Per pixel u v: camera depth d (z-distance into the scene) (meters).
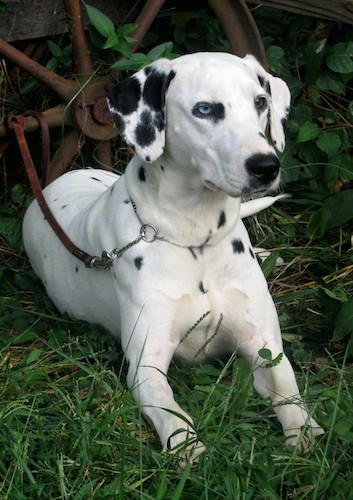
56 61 5.70
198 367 4.33
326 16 5.91
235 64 3.98
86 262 4.53
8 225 5.73
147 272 4.17
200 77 3.92
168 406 3.79
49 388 4.18
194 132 3.92
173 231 4.14
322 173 6.00
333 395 3.89
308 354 4.45
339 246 5.50
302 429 3.62
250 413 3.84
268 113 4.25
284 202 5.95
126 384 4.19
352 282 5.13
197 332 4.26
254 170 3.70
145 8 5.64
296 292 4.94
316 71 5.94
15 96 5.98
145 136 4.04
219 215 4.15
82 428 3.65
